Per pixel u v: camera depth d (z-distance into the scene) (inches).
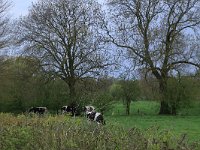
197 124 1289.4
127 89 1956.2
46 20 1983.3
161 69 1934.1
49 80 1985.7
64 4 1990.7
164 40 1952.5
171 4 1943.9
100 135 374.6
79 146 353.4
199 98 1941.4
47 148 374.3
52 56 1987.0
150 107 2234.3
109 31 2000.5
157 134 375.2
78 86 2018.9
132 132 392.8
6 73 1892.2
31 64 1966.0
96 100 1736.0
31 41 1966.0
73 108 1670.8
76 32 1994.3
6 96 1948.8
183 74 1929.1
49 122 551.8
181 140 333.1
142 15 1962.4
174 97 1926.7
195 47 1936.5
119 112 2058.3
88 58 2006.6
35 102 2014.0
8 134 458.3
